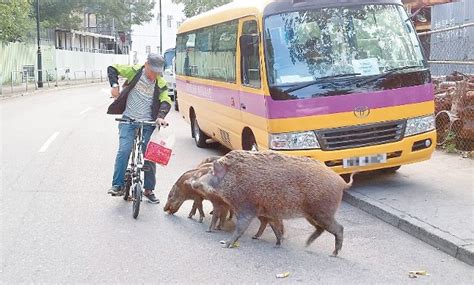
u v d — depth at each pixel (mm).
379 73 8297
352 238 6691
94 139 14578
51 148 13109
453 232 6367
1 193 8859
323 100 8031
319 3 8656
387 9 8844
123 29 60625
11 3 29000
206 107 12336
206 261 5969
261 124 8570
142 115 7852
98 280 5465
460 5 15430
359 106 8125
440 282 5375
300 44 8414
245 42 8719
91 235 6824
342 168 8156
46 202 8336
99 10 52000
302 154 8016
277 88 8086
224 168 6258
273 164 6121
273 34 8445
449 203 7543
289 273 5613
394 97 8242
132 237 6758
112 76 7949
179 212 7875
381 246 6402
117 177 8094
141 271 5691
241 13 9633
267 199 6043
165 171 10633
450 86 11977
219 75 11125
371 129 8195
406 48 8656
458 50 15516
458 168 9586
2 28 29688
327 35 8508
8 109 23250
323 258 6051
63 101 28000
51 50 47250
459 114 10812
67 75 49219
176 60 16172
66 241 6602
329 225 6004
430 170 9531
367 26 8648
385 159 8281
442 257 6039
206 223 7348
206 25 12195
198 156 12367
